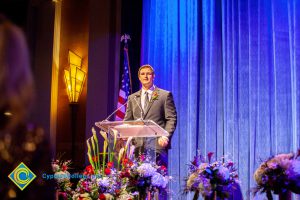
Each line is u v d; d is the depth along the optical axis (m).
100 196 3.13
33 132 0.93
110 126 3.70
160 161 4.09
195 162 3.49
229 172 3.40
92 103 5.58
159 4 5.74
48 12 5.77
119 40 5.78
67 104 5.70
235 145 4.99
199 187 3.28
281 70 4.82
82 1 5.89
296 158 3.06
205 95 5.29
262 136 4.86
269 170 2.99
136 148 3.97
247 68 5.07
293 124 4.68
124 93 5.54
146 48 5.72
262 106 4.90
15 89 0.88
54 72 5.67
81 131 5.58
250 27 5.08
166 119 4.40
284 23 4.89
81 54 5.78
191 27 5.46
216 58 5.28
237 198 4.80
